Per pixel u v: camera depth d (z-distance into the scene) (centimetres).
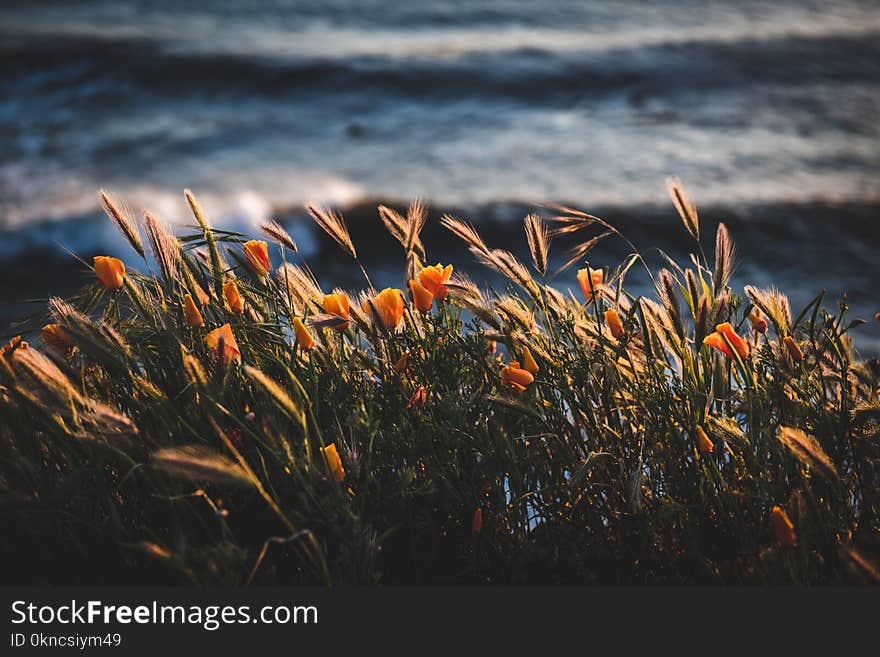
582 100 1424
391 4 2364
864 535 180
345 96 1438
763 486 181
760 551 180
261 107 1395
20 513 176
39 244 760
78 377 180
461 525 187
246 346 187
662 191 945
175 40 1820
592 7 2383
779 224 818
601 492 188
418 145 1181
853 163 1070
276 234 190
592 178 1011
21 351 174
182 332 186
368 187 991
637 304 187
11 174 1023
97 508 180
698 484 184
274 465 181
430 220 853
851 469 186
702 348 189
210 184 1006
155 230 184
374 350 190
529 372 186
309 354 186
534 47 1741
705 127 1256
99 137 1212
